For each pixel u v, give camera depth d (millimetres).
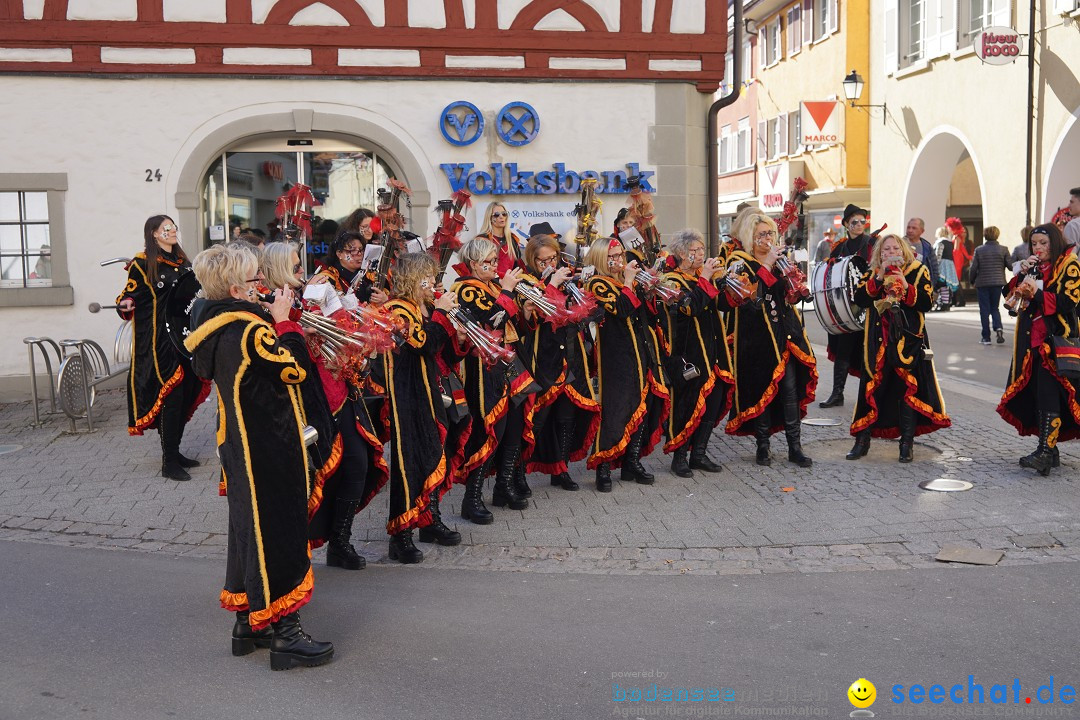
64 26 10914
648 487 7219
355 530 6367
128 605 5027
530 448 6859
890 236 7469
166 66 11094
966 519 6234
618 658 4324
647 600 5027
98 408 10680
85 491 7285
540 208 11758
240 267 4227
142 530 6344
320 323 4684
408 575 5473
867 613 4793
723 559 5652
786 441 8578
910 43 24578
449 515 6625
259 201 11648
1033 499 6629
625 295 6891
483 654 4383
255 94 11266
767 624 4680
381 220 7008
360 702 3936
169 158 11195
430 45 11445
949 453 8023
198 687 4078
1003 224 20203
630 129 11883
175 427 7625
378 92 11438
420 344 5453
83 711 3861
